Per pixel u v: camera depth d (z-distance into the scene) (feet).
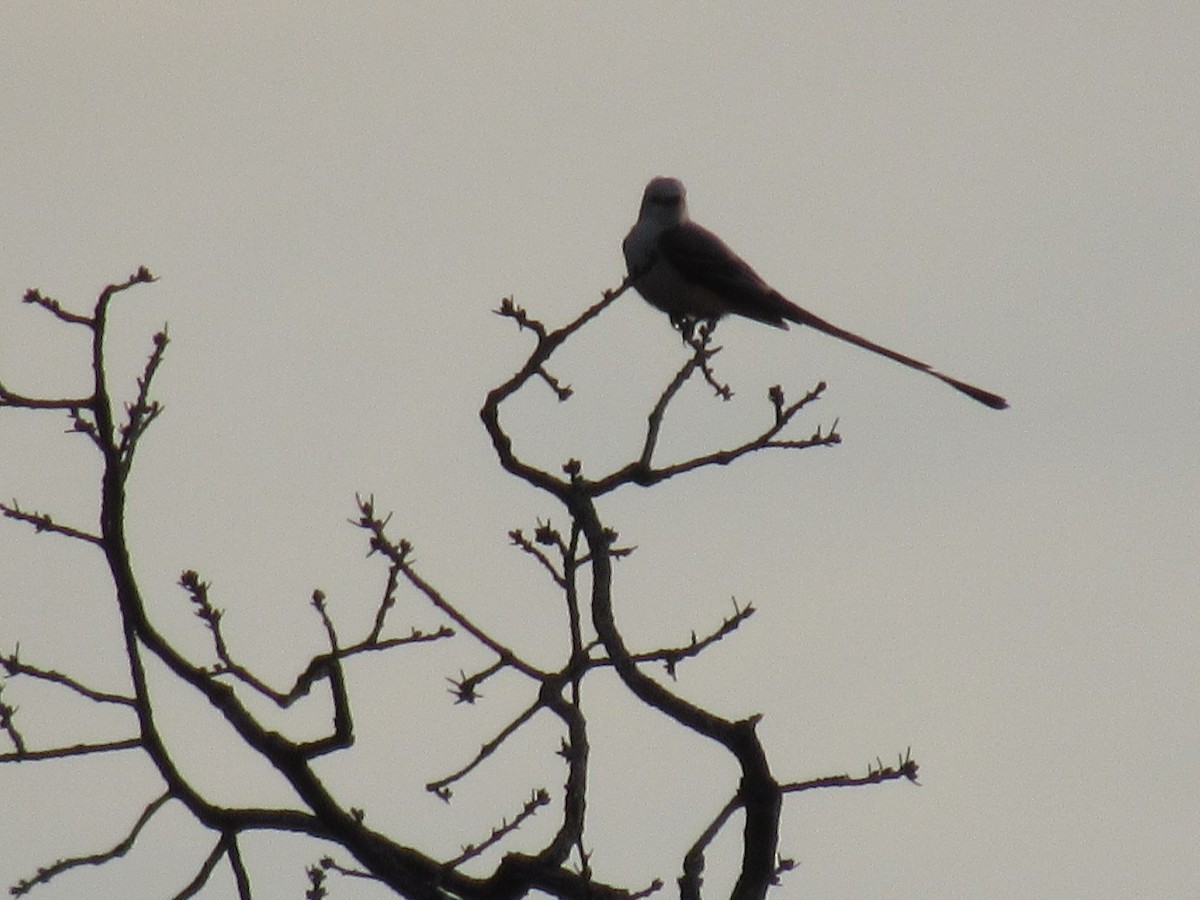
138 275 34.30
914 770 32.65
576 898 33.99
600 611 33.99
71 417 34.35
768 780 32.53
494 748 34.12
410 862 35.50
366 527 33.94
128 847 35.14
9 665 34.76
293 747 34.63
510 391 34.68
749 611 35.04
